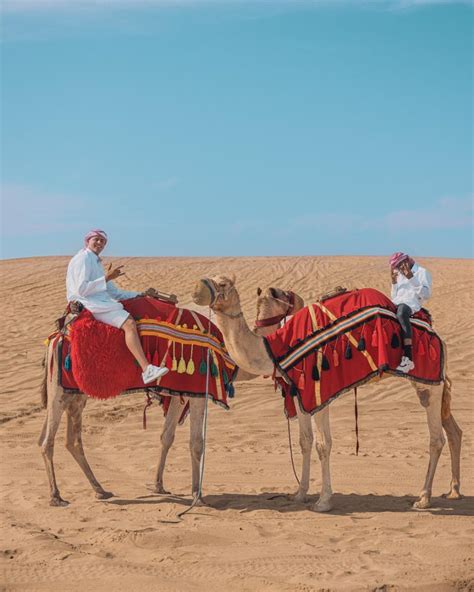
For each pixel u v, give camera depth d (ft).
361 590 18.58
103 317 26.86
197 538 22.74
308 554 21.42
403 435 39.47
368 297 26.84
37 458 34.63
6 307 86.38
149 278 109.40
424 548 21.75
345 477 31.42
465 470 32.35
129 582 19.45
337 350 26.09
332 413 44.80
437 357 27.09
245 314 79.30
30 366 57.11
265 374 26.61
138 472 32.65
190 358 27.02
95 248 27.91
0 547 22.04
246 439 39.37
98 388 26.50
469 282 105.50
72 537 23.30
